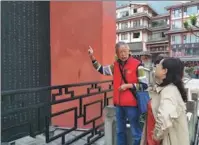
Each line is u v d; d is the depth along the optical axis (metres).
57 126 5.25
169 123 1.84
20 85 4.50
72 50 5.27
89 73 5.16
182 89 2.03
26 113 4.16
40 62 4.93
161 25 40.62
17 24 4.46
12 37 4.38
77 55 5.25
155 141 2.04
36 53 4.85
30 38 4.73
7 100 3.30
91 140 4.08
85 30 5.21
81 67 5.22
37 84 4.84
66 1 5.24
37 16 4.86
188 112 3.53
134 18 41.41
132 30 40.97
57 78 5.24
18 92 2.63
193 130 3.53
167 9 36.28
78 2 5.21
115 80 3.12
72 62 5.27
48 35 5.15
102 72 3.34
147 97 2.87
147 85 2.92
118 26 43.31
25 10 4.61
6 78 4.27
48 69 5.13
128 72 2.99
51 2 5.21
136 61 3.00
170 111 1.87
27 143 2.68
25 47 4.62
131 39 41.34
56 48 5.25
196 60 19.38
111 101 5.27
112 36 5.57
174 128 1.99
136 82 2.97
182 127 2.00
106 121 3.54
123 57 3.01
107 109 3.52
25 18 4.61
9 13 4.31
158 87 2.06
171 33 34.72
